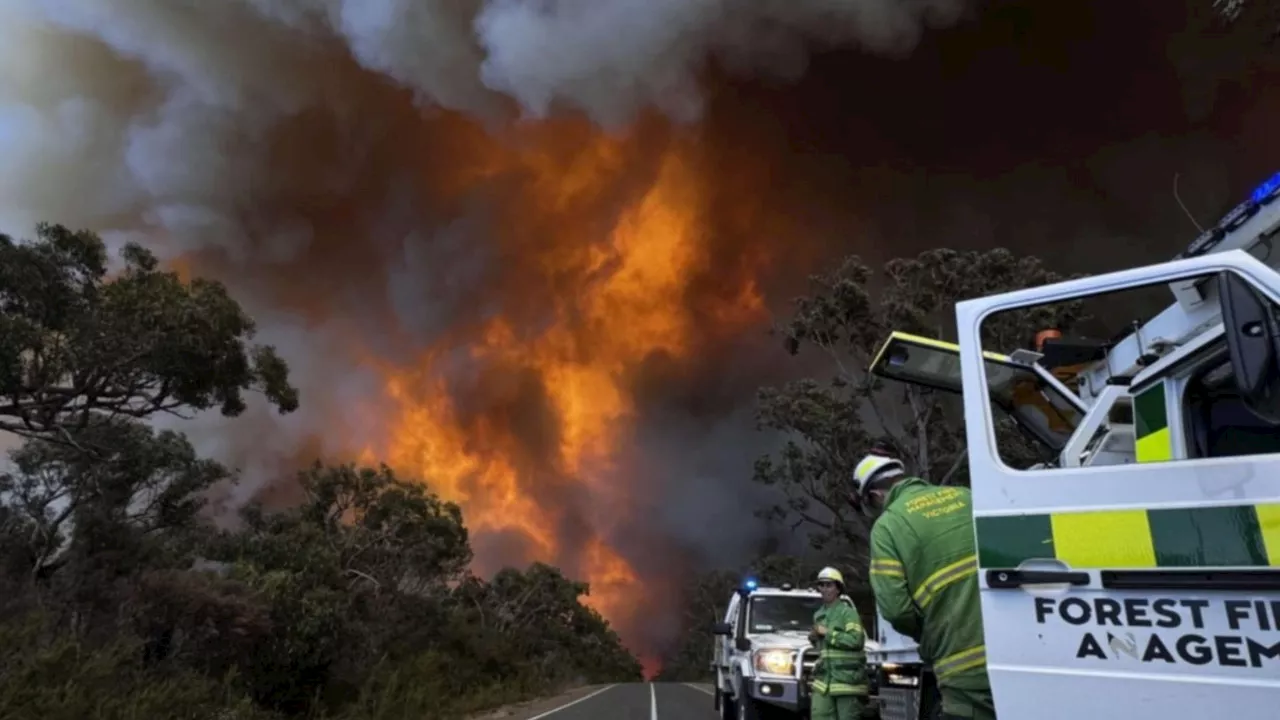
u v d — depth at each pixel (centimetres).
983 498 286
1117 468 264
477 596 5462
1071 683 255
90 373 1600
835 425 2856
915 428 2712
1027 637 265
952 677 305
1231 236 327
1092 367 405
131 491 2139
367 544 3284
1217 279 273
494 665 3200
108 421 1773
